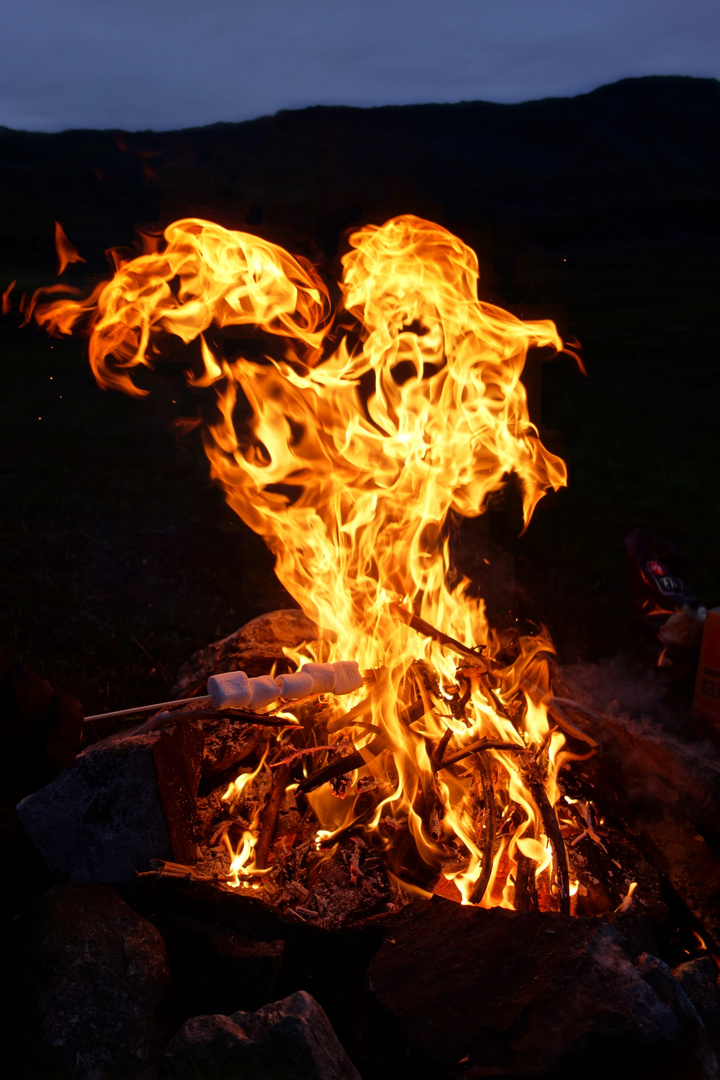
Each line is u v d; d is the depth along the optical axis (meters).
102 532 5.92
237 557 5.61
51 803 2.43
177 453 7.76
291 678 2.33
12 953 2.17
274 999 2.12
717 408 10.16
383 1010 1.87
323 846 2.53
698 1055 1.79
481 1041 1.78
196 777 2.56
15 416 8.88
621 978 1.86
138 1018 2.04
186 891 2.21
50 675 4.22
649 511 6.72
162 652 4.54
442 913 2.09
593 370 11.95
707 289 17.59
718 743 3.65
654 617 4.26
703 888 2.50
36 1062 1.98
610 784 2.90
